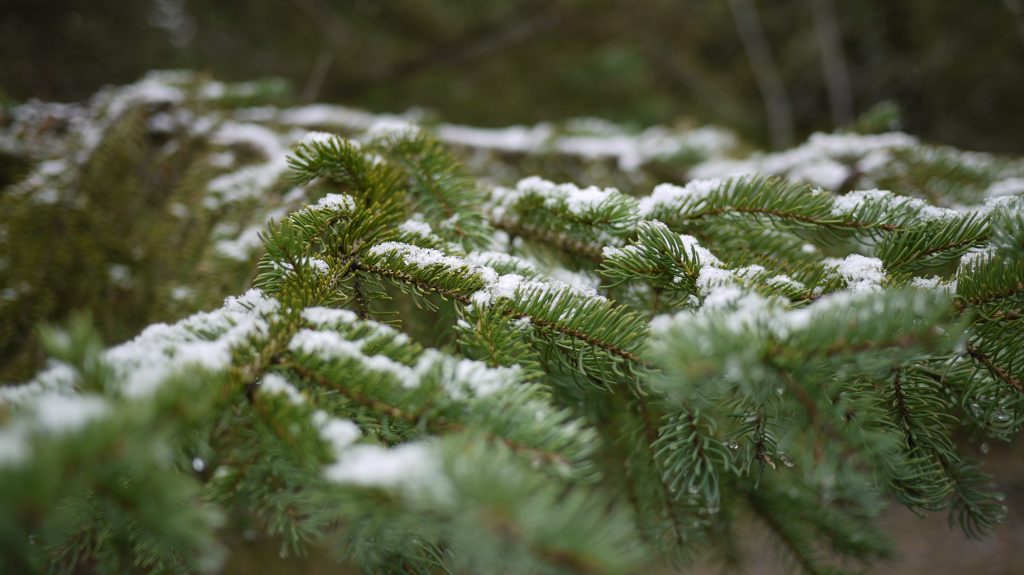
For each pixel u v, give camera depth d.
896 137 0.71
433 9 1.73
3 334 0.61
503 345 0.48
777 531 0.60
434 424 0.44
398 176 0.56
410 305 0.60
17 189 0.65
